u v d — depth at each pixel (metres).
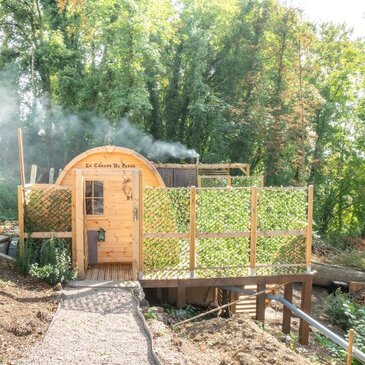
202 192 9.52
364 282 15.84
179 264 9.61
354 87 31.59
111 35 25.34
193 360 5.88
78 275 9.35
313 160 27.84
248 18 30.34
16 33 28.38
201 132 29.44
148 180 10.84
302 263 10.03
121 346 6.09
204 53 29.06
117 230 10.93
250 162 29.62
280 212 9.88
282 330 10.50
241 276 9.74
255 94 28.67
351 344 6.95
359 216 32.59
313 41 26.73
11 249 10.65
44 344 5.95
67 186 10.55
